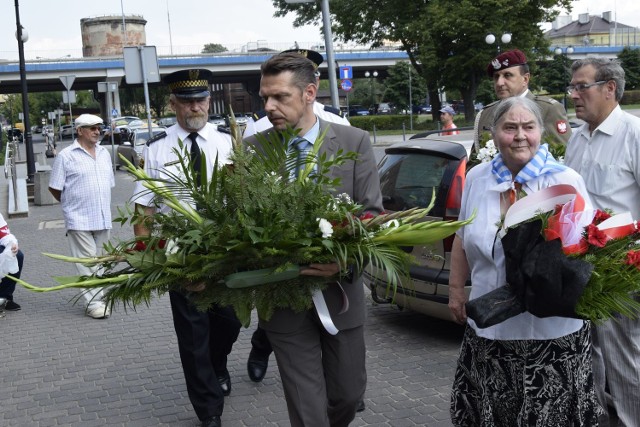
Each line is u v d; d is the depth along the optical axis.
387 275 2.89
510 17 38.00
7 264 7.49
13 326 7.39
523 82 5.70
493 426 3.21
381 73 76.25
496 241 3.11
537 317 2.96
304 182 2.92
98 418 4.94
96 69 65.50
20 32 22.06
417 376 5.35
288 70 3.25
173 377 5.68
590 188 4.12
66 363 6.16
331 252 2.85
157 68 16.11
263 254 2.85
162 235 2.99
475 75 41.03
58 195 7.53
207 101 4.64
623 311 2.89
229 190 2.87
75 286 2.94
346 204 2.95
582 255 2.84
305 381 3.23
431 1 40.25
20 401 5.33
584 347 3.14
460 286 3.56
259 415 4.80
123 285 3.01
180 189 3.00
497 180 3.21
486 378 3.20
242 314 3.02
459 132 6.87
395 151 6.53
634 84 58.75
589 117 4.07
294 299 3.02
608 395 4.38
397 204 6.18
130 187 21.72
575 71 4.10
